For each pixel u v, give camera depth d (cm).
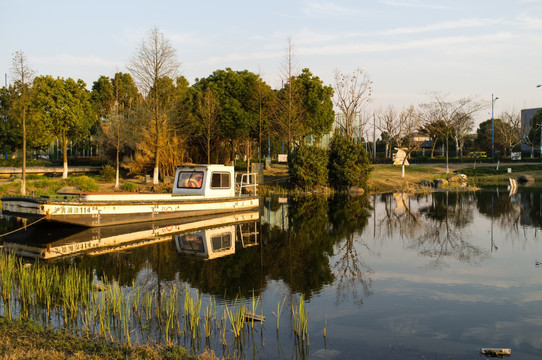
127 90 5944
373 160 6888
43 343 661
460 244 1545
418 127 6391
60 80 3800
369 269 1200
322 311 864
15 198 1573
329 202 2945
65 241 1494
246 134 4209
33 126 3612
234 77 4269
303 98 4359
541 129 6900
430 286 1041
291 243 1549
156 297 920
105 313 812
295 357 659
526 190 3734
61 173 4084
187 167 2152
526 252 1412
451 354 674
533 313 855
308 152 3569
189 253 1350
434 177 4631
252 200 2331
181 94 4022
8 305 848
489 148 7888
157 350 655
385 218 2180
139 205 1784
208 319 804
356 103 4316
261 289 1002
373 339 729
